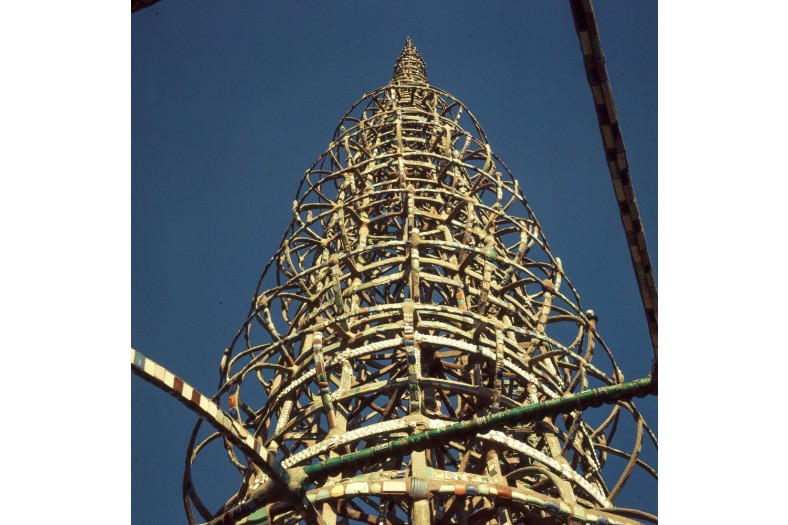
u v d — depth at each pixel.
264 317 33.81
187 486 23.34
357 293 28.36
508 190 36.19
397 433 23.27
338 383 28.08
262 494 17.72
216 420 15.44
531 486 23.75
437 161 41.53
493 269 29.86
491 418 17.22
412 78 57.78
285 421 24.67
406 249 29.59
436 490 18.64
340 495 18.67
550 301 29.64
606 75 14.68
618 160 15.36
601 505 21.08
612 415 29.44
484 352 23.88
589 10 13.97
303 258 37.94
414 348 22.48
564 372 33.34
